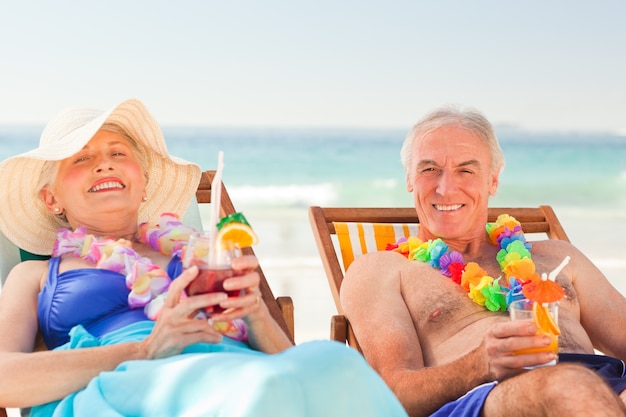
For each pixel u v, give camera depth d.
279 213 20.69
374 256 3.85
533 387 2.71
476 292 3.58
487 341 2.97
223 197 4.17
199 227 4.00
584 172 25.84
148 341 2.70
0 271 3.46
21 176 3.40
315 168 24.72
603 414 2.54
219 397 2.21
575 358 3.31
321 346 2.31
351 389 2.23
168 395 2.32
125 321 2.99
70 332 2.91
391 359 3.44
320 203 22.33
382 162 25.06
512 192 22.95
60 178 3.36
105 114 3.25
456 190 3.81
